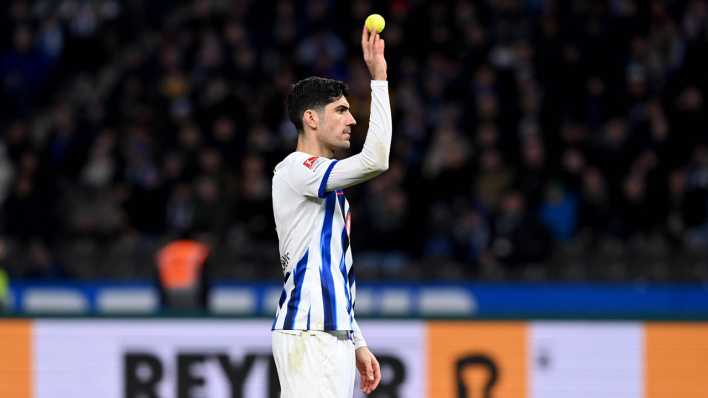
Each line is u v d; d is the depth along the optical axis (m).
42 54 50.84
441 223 41.22
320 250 16.03
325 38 48.62
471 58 47.03
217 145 42.88
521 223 40.38
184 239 33.38
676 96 45.12
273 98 44.38
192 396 26.28
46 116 49.12
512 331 26.48
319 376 15.79
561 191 42.28
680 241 41.16
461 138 43.88
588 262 40.69
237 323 26.48
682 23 49.66
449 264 40.78
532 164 42.09
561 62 47.41
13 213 42.12
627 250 40.97
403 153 42.34
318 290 15.93
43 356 26.23
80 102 48.38
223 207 40.78
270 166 42.03
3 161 46.41
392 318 26.44
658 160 42.72
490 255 40.56
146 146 44.50
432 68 46.84
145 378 26.28
